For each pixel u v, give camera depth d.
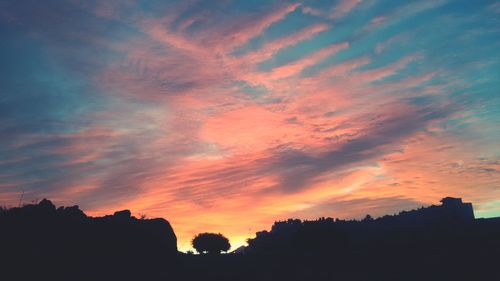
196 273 41.47
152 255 44.91
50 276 28.44
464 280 33.38
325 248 58.16
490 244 43.22
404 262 42.38
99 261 36.06
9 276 26.06
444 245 46.81
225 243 64.44
